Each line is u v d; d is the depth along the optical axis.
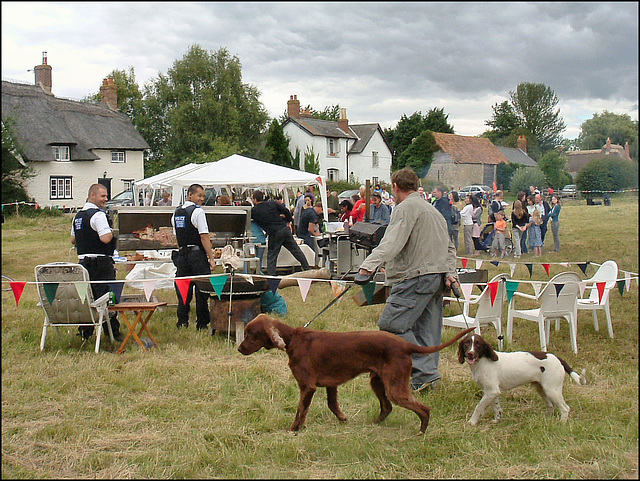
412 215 5.07
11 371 6.07
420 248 5.12
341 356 4.47
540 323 6.78
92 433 4.57
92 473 3.94
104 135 43.22
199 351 6.94
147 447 4.34
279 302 8.66
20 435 4.55
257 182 14.45
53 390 5.55
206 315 8.00
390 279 5.29
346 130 53.88
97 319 6.98
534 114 57.28
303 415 4.59
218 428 4.62
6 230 24.34
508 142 51.06
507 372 4.67
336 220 20.50
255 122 51.91
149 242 10.27
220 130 50.06
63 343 7.20
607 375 5.94
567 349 6.96
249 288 7.24
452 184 35.25
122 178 44.25
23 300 10.10
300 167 51.59
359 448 4.24
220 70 51.50
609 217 26.64
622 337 7.45
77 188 41.19
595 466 3.94
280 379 5.83
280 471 3.94
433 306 5.33
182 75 50.81
